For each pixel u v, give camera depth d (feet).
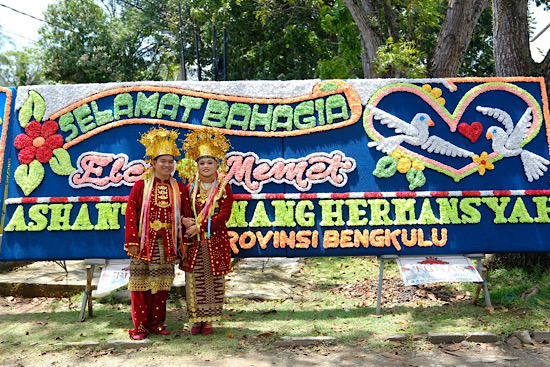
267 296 19.88
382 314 17.10
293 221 17.69
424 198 17.83
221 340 14.94
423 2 31.99
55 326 16.44
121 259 17.56
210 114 18.12
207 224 15.55
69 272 22.39
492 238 17.69
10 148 18.04
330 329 15.66
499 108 18.25
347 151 18.02
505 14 21.58
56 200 17.66
